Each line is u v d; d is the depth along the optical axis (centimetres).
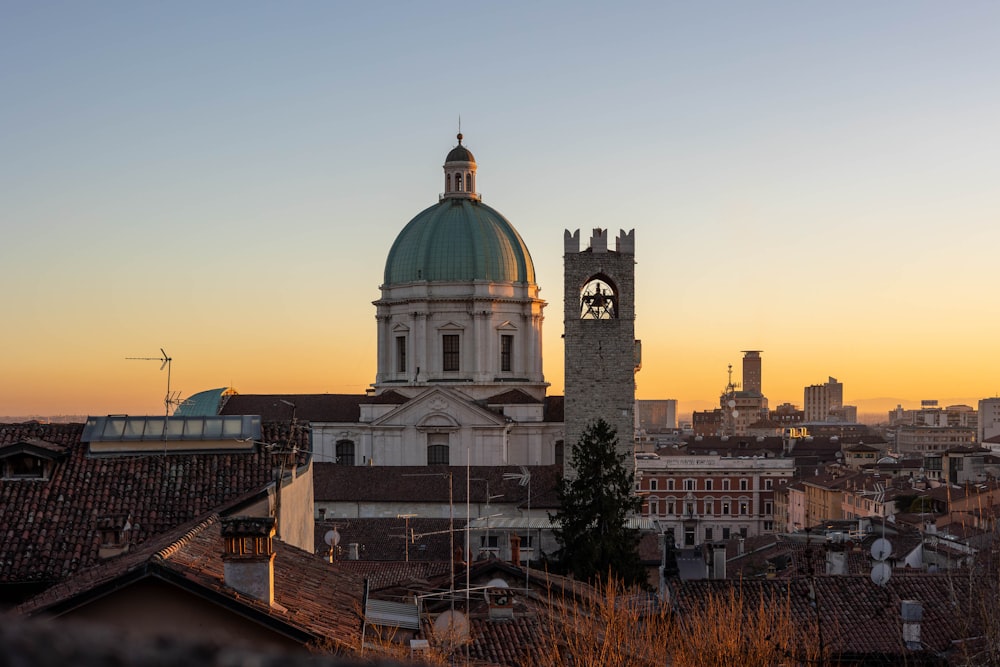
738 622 4631
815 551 7806
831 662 5156
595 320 13175
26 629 1020
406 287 16312
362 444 15838
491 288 16138
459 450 15462
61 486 4884
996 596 4362
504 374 16300
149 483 4981
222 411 16438
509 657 4466
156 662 998
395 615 4394
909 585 5725
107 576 3173
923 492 14375
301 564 4050
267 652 1090
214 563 3428
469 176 17025
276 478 4925
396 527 11000
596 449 10925
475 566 6019
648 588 9888
